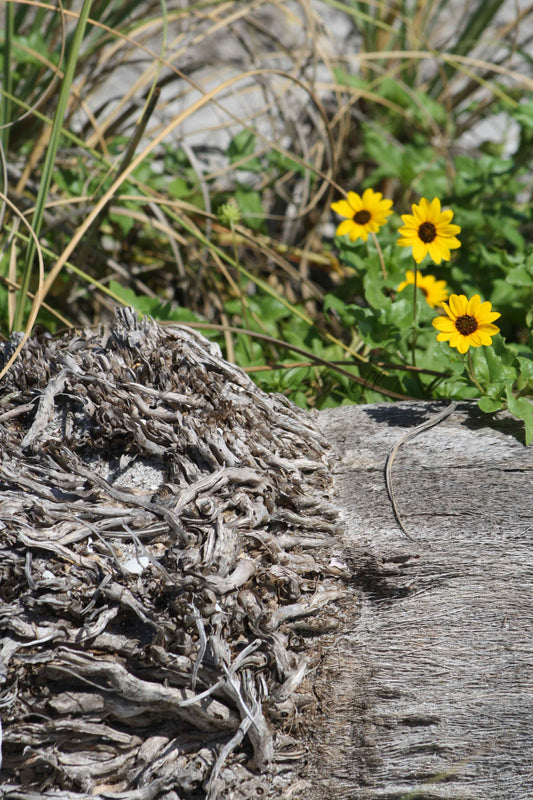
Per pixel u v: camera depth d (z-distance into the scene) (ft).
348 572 12.98
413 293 14.08
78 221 14.99
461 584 12.91
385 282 14.26
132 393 13.06
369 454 13.33
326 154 16.69
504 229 15.07
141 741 12.71
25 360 13.24
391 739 12.72
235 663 12.68
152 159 15.57
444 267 14.96
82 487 12.92
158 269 15.55
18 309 13.71
